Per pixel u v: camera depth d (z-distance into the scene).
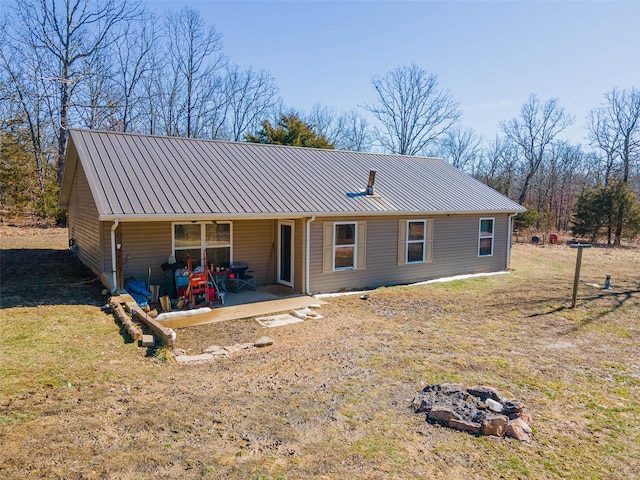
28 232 21.17
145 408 4.79
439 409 4.75
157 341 7.12
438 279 14.60
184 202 10.02
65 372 5.68
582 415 5.05
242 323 8.94
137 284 10.02
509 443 4.34
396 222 13.58
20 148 23.72
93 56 25.83
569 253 22.23
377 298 11.52
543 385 5.90
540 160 40.59
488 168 45.84
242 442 4.12
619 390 5.80
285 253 12.52
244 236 12.12
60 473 3.48
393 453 4.05
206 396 5.20
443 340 7.89
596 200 27.00
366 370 6.25
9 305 8.58
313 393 5.38
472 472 3.81
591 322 9.27
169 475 3.53
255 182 12.09
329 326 8.86
